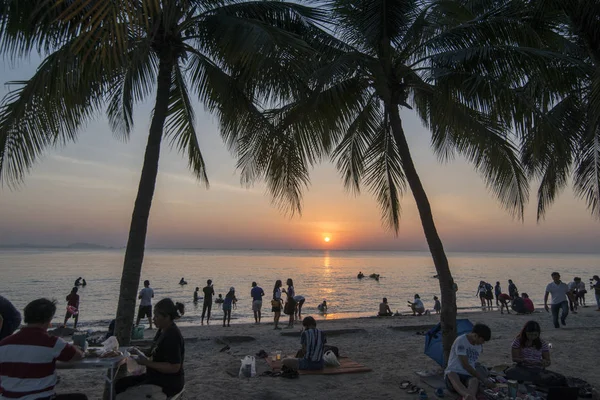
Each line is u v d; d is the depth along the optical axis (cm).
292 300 1628
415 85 748
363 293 4041
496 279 6275
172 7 357
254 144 748
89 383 689
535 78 748
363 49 765
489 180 711
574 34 905
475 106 668
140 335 1163
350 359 839
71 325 1908
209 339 1160
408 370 766
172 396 446
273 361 802
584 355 888
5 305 411
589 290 4462
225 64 659
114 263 9625
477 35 695
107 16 223
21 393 330
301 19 718
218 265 10306
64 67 471
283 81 596
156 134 641
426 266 10912
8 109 512
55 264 8888
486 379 521
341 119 754
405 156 740
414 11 741
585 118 959
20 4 495
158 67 662
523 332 640
